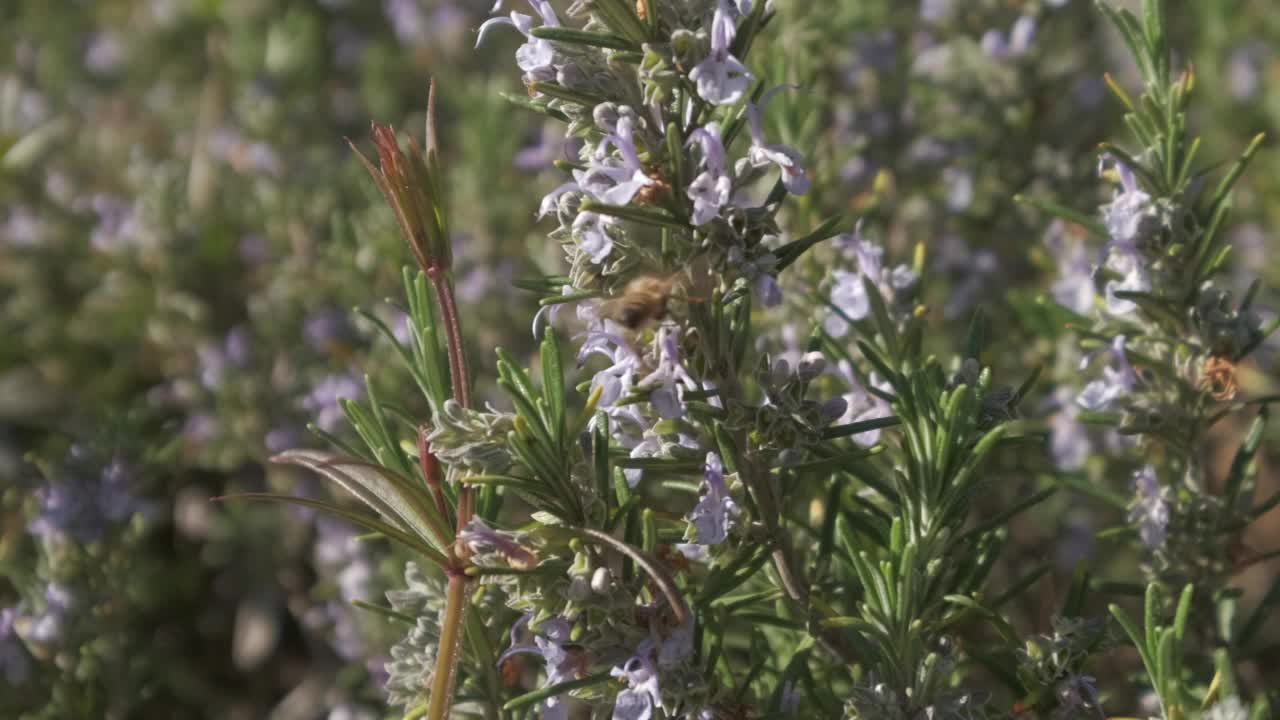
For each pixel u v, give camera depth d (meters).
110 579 0.59
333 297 0.71
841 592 0.48
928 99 0.73
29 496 0.60
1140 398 0.50
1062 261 0.60
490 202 0.76
